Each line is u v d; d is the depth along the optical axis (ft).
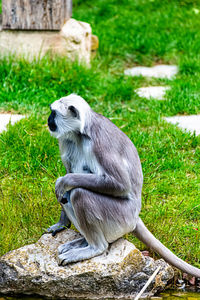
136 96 47.96
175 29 70.54
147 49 62.90
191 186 32.71
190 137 38.93
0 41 50.42
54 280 22.30
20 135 36.86
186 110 44.70
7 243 25.32
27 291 22.77
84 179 21.76
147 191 31.24
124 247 23.34
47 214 27.68
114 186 21.53
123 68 58.13
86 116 22.08
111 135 22.24
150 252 25.63
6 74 47.47
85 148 22.07
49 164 34.27
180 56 61.57
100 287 22.59
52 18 49.24
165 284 23.70
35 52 50.52
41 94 45.44
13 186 31.50
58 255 22.90
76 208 22.22
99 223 22.31
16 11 48.98
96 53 59.88
